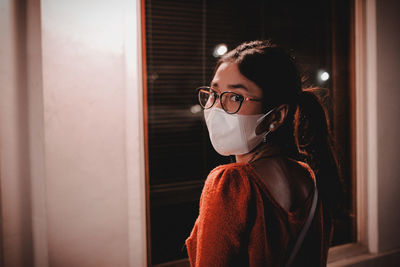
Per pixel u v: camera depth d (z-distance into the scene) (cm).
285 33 224
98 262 145
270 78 64
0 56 126
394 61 206
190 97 213
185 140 218
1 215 128
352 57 215
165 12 199
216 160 227
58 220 137
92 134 141
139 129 153
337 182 77
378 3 200
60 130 135
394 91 208
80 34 136
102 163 143
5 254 130
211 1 208
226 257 54
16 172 131
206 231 56
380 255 208
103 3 139
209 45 211
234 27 214
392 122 209
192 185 223
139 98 153
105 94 142
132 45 146
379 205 208
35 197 133
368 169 212
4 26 126
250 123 65
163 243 206
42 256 134
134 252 152
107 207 145
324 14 231
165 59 204
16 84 130
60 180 136
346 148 228
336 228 230
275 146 68
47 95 131
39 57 130
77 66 136
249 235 57
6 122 129
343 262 200
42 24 129
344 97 227
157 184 215
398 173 213
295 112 73
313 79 229
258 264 56
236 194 57
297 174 64
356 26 211
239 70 64
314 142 76
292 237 58
